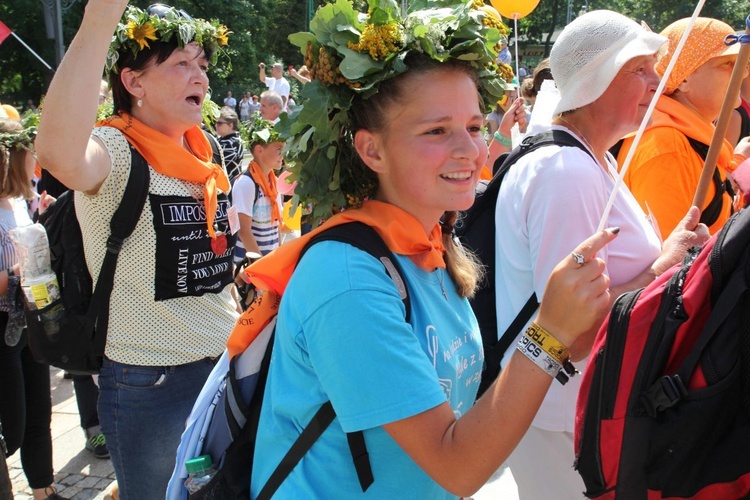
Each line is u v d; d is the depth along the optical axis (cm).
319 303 120
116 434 235
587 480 133
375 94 132
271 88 1490
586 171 187
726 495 115
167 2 2805
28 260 229
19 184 304
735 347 109
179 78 233
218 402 157
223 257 251
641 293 127
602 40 193
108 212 223
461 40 130
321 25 130
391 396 115
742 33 155
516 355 119
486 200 223
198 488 151
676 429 113
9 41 2714
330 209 143
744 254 111
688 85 244
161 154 229
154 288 230
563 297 115
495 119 567
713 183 237
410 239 134
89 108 191
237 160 456
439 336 134
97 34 186
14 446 307
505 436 115
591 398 130
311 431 129
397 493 128
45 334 231
